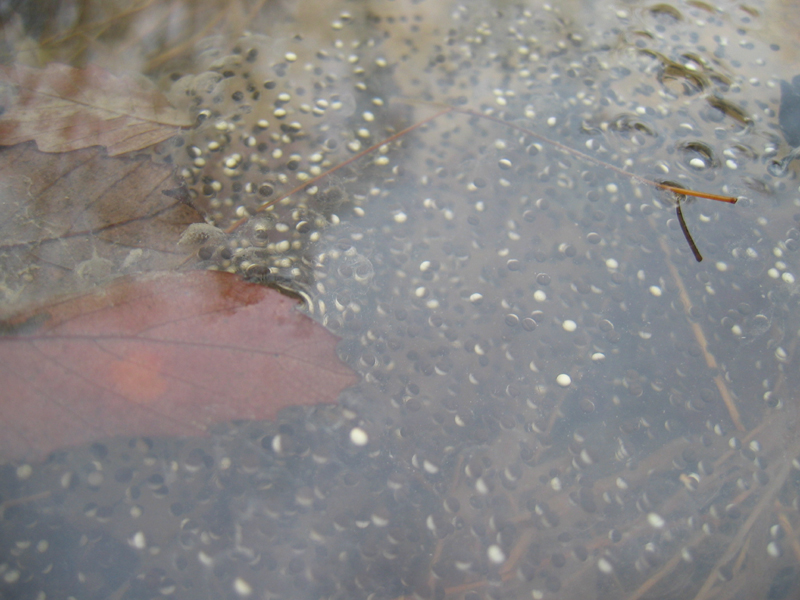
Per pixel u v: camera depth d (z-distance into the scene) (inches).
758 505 4.7
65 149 5.2
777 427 4.9
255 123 5.6
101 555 4.4
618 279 5.2
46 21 5.9
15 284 4.7
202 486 4.5
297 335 4.7
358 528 4.5
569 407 4.9
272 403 4.5
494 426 4.8
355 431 4.7
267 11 6.2
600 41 6.2
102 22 5.9
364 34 6.1
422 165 5.5
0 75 5.5
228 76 5.8
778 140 5.7
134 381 4.5
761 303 5.2
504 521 4.6
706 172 5.6
